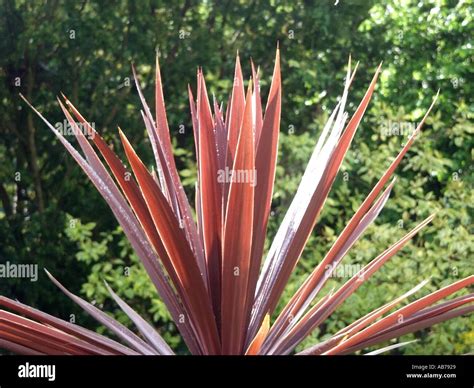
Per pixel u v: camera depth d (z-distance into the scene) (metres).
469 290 4.48
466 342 4.41
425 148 4.72
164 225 1.70
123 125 5.05
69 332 1.84
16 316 1.72
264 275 2.00
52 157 5.13
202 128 1.80
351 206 4.96
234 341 1.84
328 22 5.04
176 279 1.86
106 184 1.99
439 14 5.23
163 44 5.04
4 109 5.09
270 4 5.14
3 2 5.00
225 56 5.18
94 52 5.08
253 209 1.74
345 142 1.90
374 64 5.20
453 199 4.79
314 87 5.14
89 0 5.02
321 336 4.59
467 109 4.91
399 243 2.05
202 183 1.83
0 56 5.04
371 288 4.42
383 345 4.62
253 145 1.69
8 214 5.15
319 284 1.99
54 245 4.95
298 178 4.65
